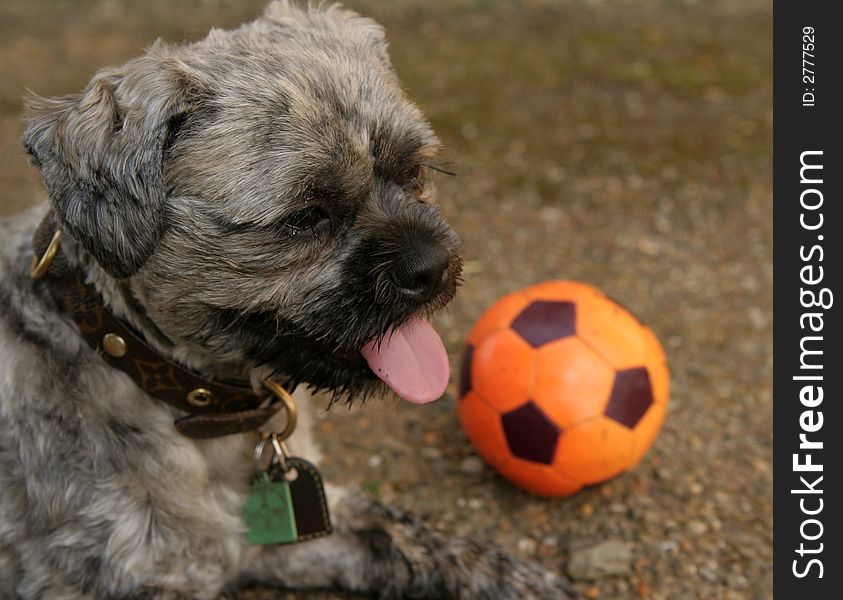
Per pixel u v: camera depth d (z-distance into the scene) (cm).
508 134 168
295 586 94
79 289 85
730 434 105
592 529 97
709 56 206
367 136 85
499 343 96
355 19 93
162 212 83
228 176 83
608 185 149
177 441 87
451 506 99
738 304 120
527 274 124
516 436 96
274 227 83
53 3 250
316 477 90
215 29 89
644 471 101
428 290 86
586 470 96
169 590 87
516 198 145
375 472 102
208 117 83
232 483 89
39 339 86
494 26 230
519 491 100
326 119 84
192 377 86
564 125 171
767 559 95
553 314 97
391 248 85
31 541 86
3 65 204
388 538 93
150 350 85
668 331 116
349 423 106
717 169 154
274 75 84
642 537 96
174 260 83
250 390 87
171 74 83
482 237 133
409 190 88
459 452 103
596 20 234
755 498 99
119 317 85
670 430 105
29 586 87
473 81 193
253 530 90
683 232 135
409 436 105
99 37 224
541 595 92
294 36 88
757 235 133
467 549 93
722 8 240
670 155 159
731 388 110
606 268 125
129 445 86
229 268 83
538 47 215
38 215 89
